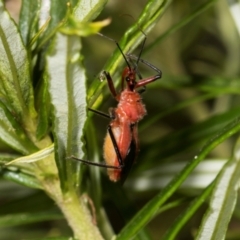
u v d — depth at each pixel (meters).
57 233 0.19
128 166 0.14
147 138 0.20
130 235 0.13
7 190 0.17
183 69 0.19
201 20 0.18
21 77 0.13
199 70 0.20
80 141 0.13
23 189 0.17
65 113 0.12
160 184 0.16
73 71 0.12
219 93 0.16
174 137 0.16
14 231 0.19
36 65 0.13
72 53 0.12
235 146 0.12
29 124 0.13
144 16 0.13
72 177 0.13
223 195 0.13
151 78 0.15
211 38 0.21
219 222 0.13
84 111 0.12
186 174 0.13
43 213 0.15
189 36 0.18
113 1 0.18
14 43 0.12
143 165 0.16
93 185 0.14
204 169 0.15
